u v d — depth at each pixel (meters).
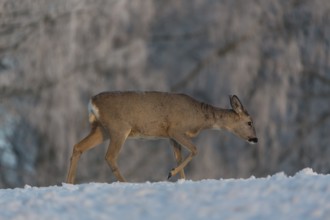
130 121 23.86
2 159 44.28
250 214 14.16
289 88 46.72
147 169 44.81
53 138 43.62
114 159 23.67
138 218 14.31
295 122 46.50
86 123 44.12
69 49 44.47
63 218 14.57
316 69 47.06
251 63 46.56
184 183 16.94
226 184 16.31
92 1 45.28
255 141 26.22
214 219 14.01
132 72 46.00
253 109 45.94
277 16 47.25
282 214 14.07
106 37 45.50
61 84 43.94
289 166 46.03
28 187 18.44
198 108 24.95
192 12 49.03
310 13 47.12
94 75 44.84
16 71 44.00
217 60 47.12
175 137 24.34
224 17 47.72
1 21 44.00
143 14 47.09
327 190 15.23
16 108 43.81
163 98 24.20
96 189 16.73
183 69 48.06
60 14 44.59
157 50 48.34
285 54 46.69
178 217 14.22
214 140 45.81
